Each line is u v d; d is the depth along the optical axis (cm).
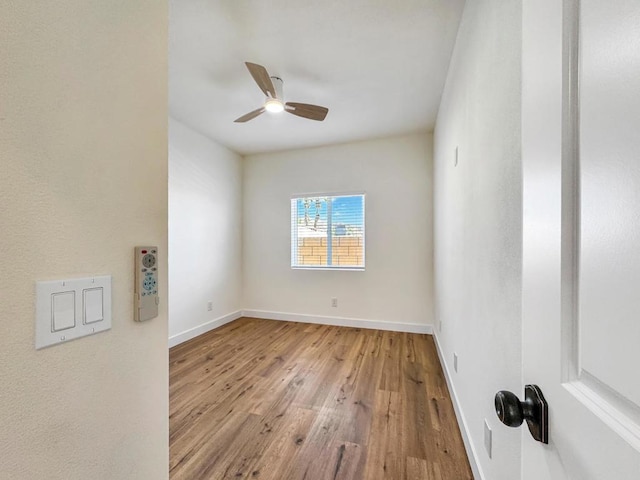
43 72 49
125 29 64
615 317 32
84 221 55
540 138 48
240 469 143
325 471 142
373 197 379
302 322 405
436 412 190
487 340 121
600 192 34
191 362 270
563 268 41
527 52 55
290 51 202
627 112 30
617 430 31
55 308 51
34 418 48
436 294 312
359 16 170
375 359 277
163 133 74
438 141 291
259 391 217
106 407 60
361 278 383
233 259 413
